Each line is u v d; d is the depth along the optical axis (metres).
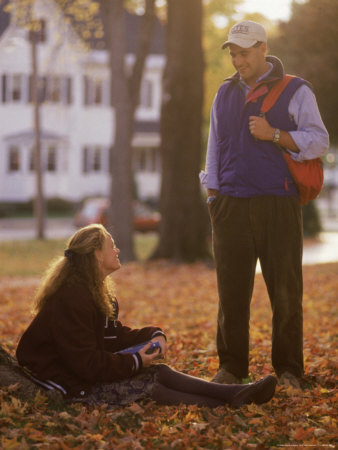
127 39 55.91
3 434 5.15
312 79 18.69
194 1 23.27
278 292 6.34
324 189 71.88
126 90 27.02
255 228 6.29
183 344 9.28
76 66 54.47
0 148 54.50
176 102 23.41
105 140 56.41
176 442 5.05
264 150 6.22
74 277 5.59
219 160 6.49
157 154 58.41
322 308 13.29
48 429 5.27
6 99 54.31
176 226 23.77
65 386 5.62
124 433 5.23
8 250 32.94
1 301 16.00
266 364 7.63
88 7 31.62
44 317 5.57
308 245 37.69
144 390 5.66
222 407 5.65
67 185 55.75
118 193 27.06
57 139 54.94
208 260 23.81
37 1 51.28
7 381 5.71
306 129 6.14
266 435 5.32
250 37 6.11
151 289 17.77
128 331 6.04
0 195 54.66
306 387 6.66
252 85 6.28
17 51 53.88
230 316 6.47
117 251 5.76
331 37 18.27
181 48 23.28
